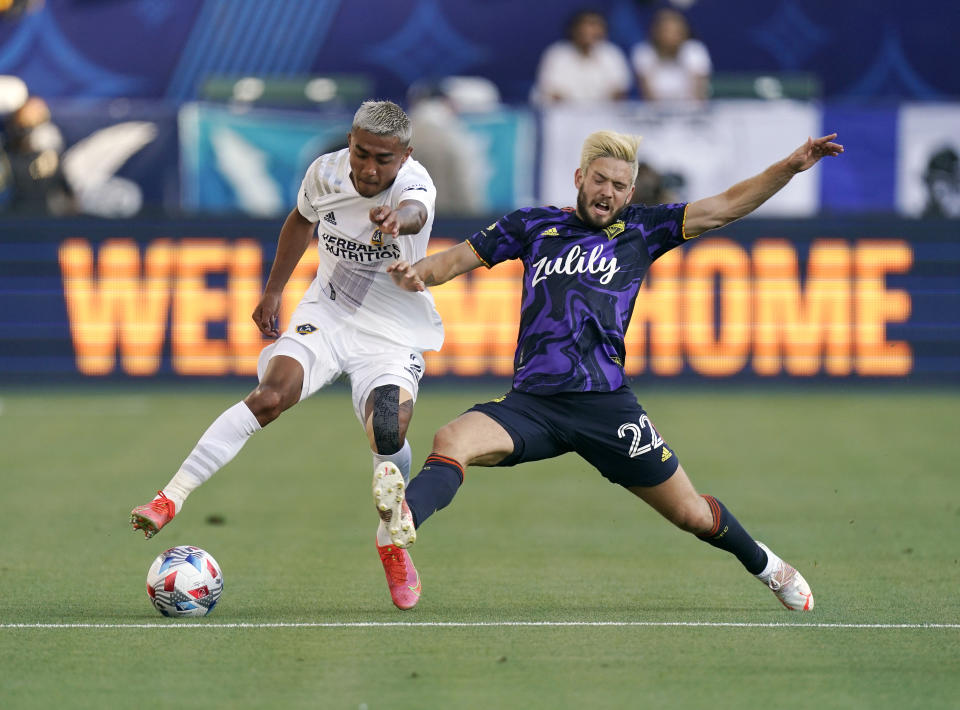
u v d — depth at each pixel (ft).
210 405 176.55
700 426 158.40
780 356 188.03
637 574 82.38
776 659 59.62
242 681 55.52
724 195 67.77
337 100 204.54
